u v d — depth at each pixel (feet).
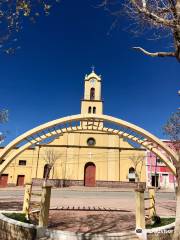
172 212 47.96
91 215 43.57
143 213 32.55
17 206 50.96
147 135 40.78
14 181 128.06
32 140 41.55
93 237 29.55
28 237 30.25
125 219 40.63
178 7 23.15
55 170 129.39
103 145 134.62
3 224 33.27
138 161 129.80
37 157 131.34
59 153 131.95
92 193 95.25
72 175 129.18
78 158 132.05
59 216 42.04
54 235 30.04
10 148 40.11
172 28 23.57
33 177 127.95
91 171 131.64
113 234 30.48
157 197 87.51
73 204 58.80
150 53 25.11
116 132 43.60
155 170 125.18
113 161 131.95
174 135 82.02
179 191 20.24
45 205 32.14
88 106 144.36
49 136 41.96
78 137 135.33
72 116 41.09
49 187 33.32
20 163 131.34
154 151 42.24
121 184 127.13
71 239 29.55
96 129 43.65
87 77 152.15
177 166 21.65
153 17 24.94
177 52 23.20
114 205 58.80
